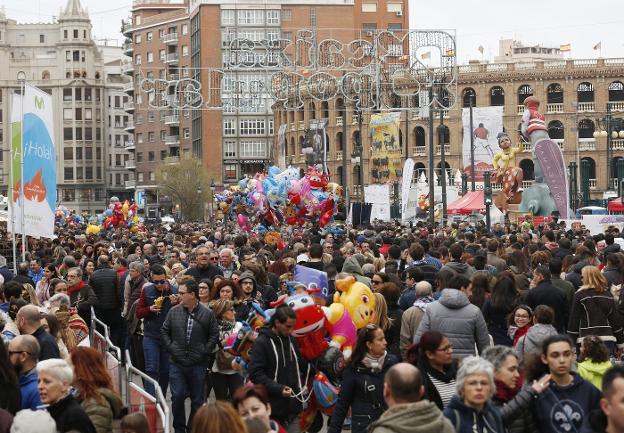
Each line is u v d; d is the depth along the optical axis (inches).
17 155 929.5
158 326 679.1
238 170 5654.5
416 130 4690.0
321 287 614.5
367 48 2288.4
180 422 597.0
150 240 1200.8
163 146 6176.2
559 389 389.4
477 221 2260.1
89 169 7047.2
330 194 1496.1
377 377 448.5
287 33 5369.1
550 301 618.2
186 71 5890.8
